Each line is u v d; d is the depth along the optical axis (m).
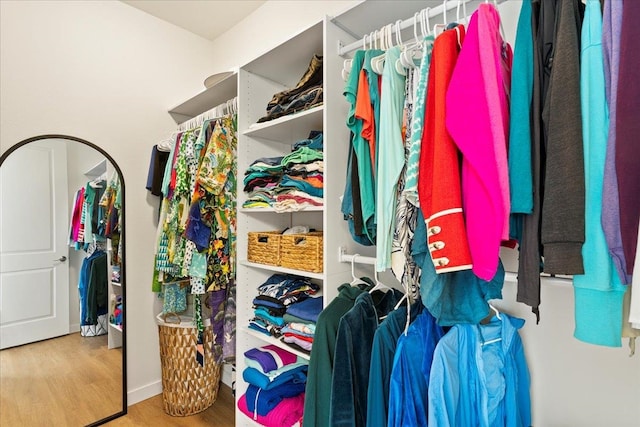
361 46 1.21
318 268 1.28
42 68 1.75
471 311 0.89
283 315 1.48
